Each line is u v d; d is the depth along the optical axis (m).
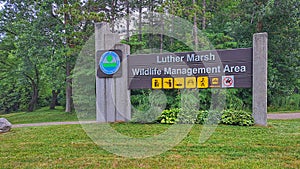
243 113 7.21
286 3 12.33
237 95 10.55
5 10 15.11
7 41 16.31
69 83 13.76
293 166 3.88
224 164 4.00
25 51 14.00
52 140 5.76
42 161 4.37
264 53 6.91
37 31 13.56
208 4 16.03
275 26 13.27
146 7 12.99
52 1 13.85
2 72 17.27
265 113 6.97
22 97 19.33
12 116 14.44
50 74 13.61
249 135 5.75
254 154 4.46
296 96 15.73
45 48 13.41
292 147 4.80
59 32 13.70
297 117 9.55
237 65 7.13
